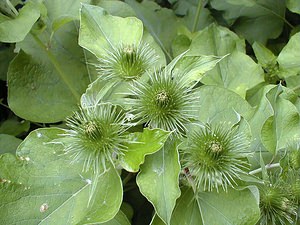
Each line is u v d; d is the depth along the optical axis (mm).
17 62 206
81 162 149
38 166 148
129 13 220
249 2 244
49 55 200
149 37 185
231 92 169
